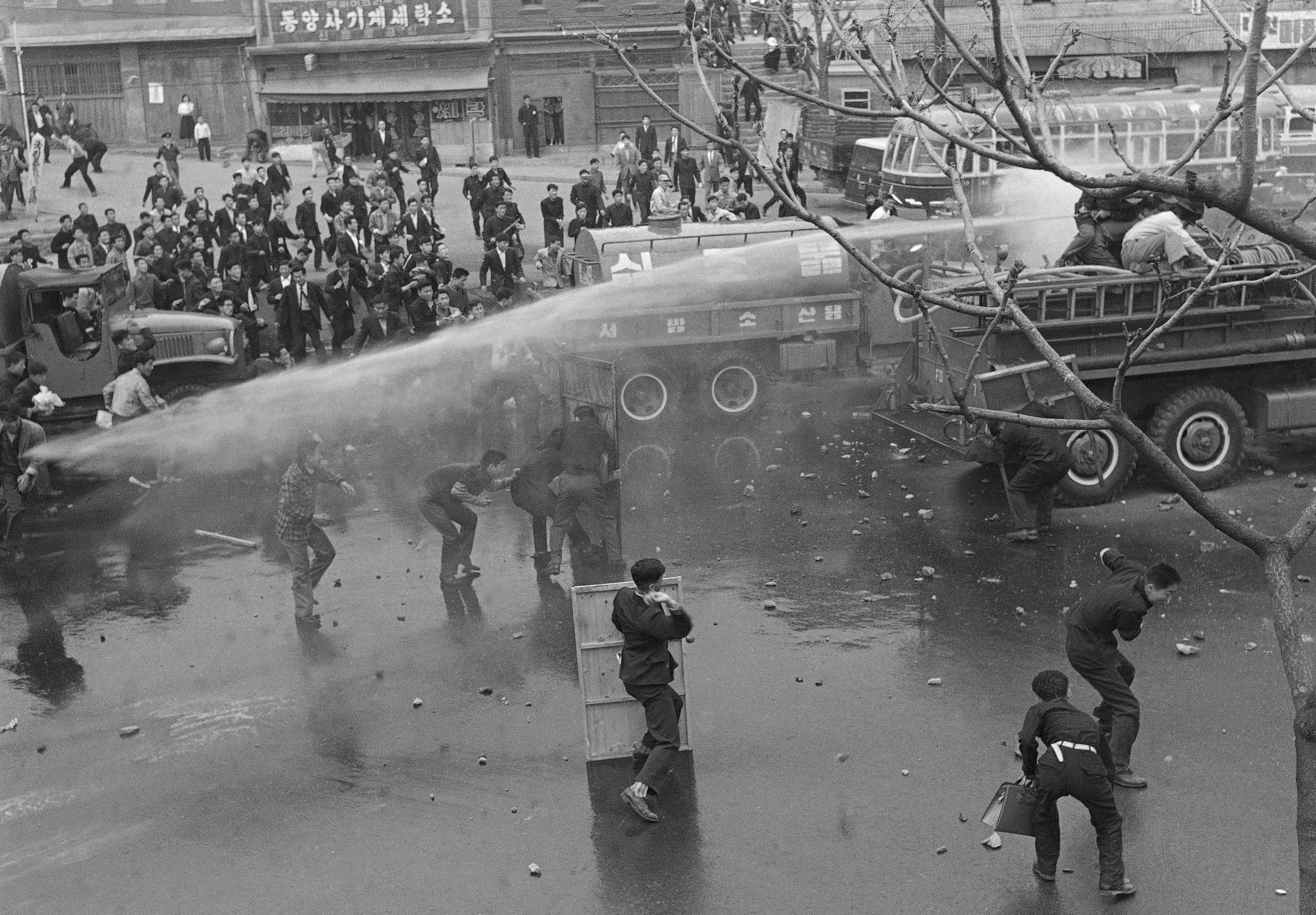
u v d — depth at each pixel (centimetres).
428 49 4375
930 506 1575
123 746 1063
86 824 945
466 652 1220
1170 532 1444
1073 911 795
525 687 1144
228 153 4419
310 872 872
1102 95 3044
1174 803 910
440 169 3778
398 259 2289
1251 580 1296
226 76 4575
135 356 1852
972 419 544
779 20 3145
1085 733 798
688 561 1423
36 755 1056
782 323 1989
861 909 805
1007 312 526
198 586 1434
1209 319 1540
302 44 4478
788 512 1572
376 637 1264
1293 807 899
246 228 2795
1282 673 1098
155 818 950
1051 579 1325
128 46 4566
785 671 1148
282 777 1002
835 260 2002
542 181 3900
